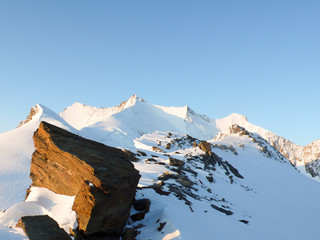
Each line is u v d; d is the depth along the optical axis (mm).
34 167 16906
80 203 12945
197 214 18891
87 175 13367
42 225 12641
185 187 26141
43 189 15727
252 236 19438
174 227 14367
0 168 97250
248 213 27781
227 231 17938
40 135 16312
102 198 12836
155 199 18734
